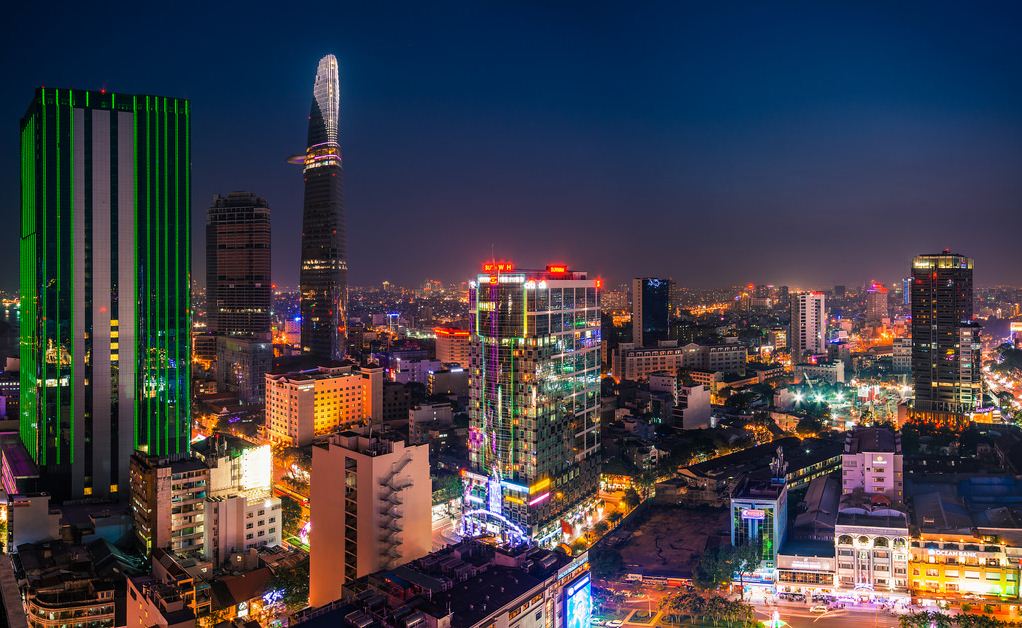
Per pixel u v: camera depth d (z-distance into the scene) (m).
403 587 192.12
